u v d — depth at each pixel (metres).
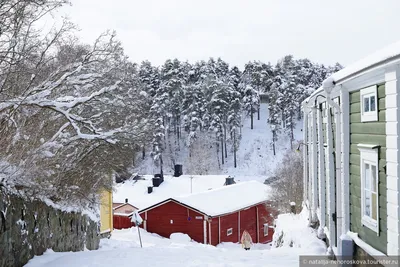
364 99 6.10
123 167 12.77
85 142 10.67
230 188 30.66
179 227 25.58
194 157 48.22
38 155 8.41
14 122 8.02
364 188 6.10
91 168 11.37
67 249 10.62
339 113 7.09
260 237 29.31
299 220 13.76
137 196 33.81
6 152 8.07
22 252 7.71
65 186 10.05
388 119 5.05
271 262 8.08
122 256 8.92
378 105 5.53
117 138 9.88
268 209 28.72
